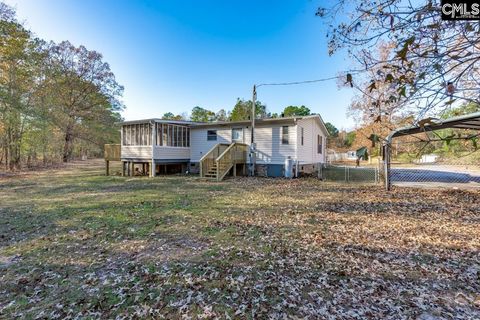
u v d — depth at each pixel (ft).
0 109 52.29
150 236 14.73
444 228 15.64
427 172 54.49
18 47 54.34
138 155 47.83
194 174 50.03
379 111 5.33
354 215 18.95
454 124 19.66
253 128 44.88
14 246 13.48
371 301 8.31
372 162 85.15
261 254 12.10
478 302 8.17
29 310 8.17
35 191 31.12
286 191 29.86
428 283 9.37
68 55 85.35
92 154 145.48
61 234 15.21
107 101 97.96
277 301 8.43
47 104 65.21
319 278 9.83
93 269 10.86
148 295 8.88
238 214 19.44
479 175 46.91
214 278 9.96
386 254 11.94
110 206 22.38
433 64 4.29
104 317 7.77
